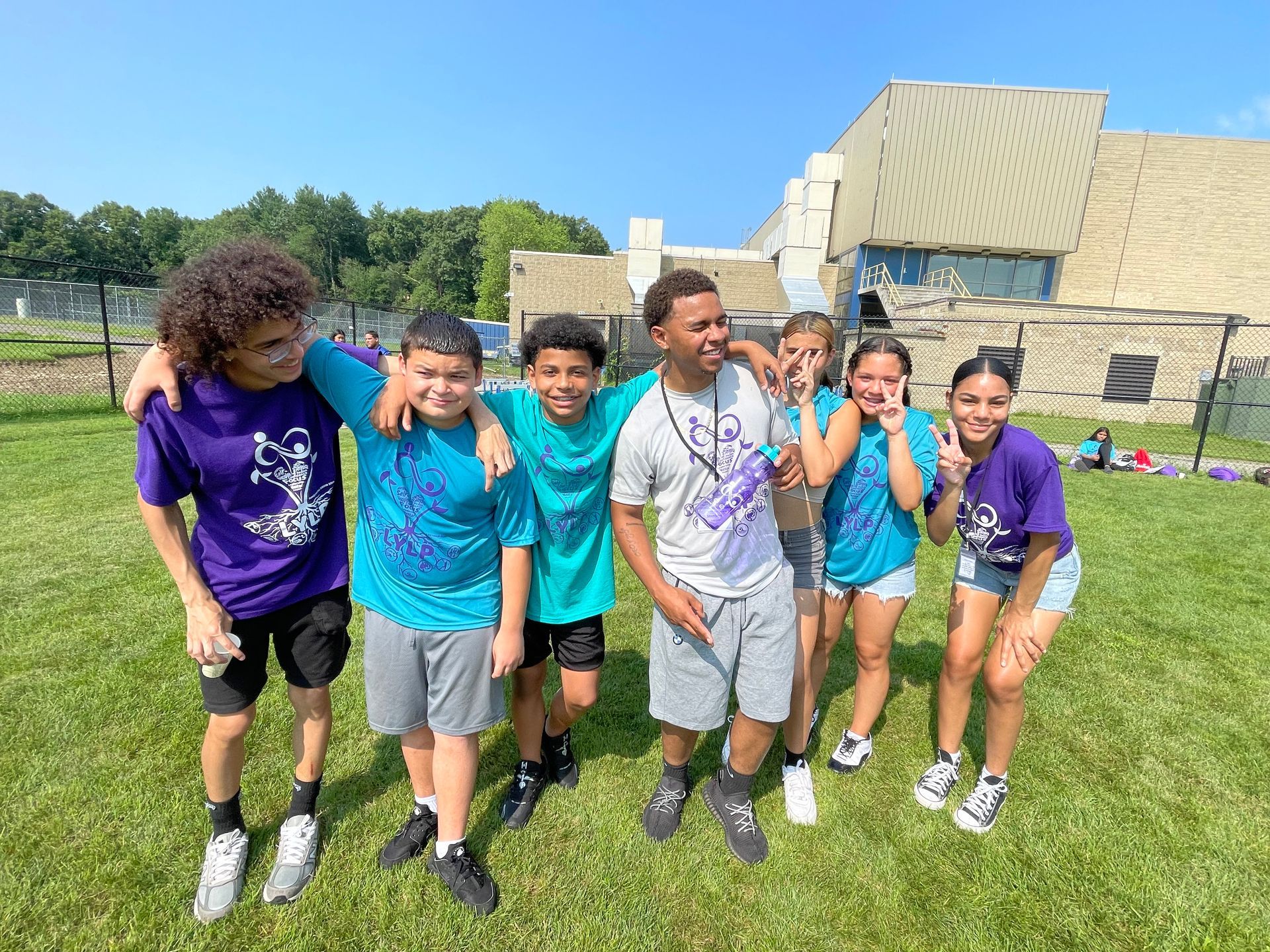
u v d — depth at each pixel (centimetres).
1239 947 183
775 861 209
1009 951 181
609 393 203
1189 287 2148
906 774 257
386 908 184
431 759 200
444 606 177
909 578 240
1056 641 381
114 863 196
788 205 2600
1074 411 1684
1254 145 2056
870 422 232
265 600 172
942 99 2039
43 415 1030
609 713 293
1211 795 247
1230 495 805
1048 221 2083
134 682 295
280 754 250
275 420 163
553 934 179
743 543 192
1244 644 379
